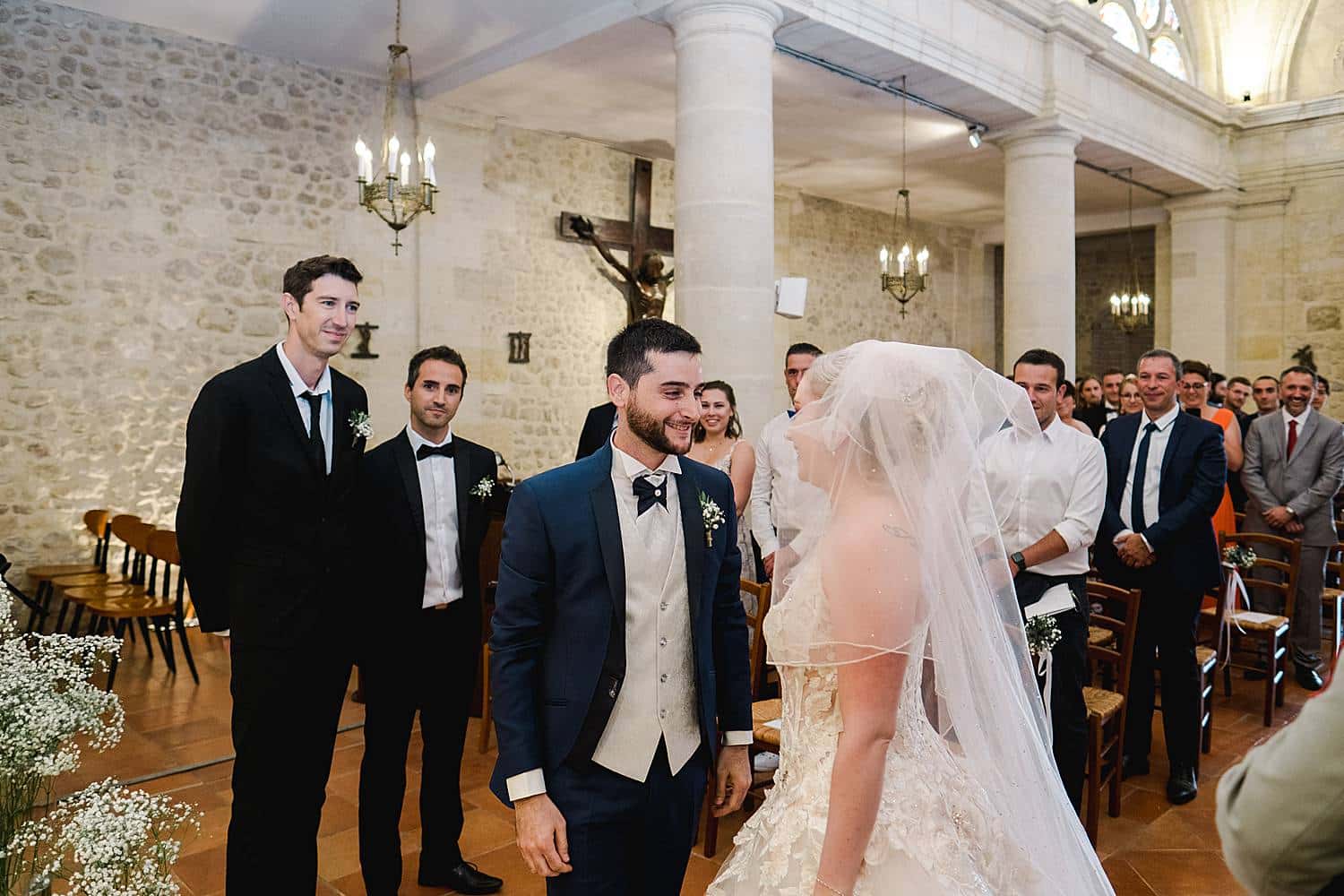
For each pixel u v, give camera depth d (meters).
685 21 5.13
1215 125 10.09
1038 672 2.72
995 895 1.41
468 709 2.80
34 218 5.53
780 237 10.10
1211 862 2.99
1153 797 3.50
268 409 2.28
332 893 2.76
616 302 8.68
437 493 2.79
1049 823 1.59
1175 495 3.57
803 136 8.25
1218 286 10.47
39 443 5.59
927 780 1.43
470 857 2.99
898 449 1.40
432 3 5.64
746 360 5.05
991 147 8.55
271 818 2.23
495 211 7.72
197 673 4.94
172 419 6.08
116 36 5.82
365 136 6.95
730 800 1.90
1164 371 3.66
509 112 7.49
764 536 3.74
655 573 1.77
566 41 5.94
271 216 6.48
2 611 1.42
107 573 5.45
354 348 6.91
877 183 10.05
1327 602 5.22
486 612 4.24
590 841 1.69
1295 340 10.35
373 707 2.60
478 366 7.59
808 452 1.47
